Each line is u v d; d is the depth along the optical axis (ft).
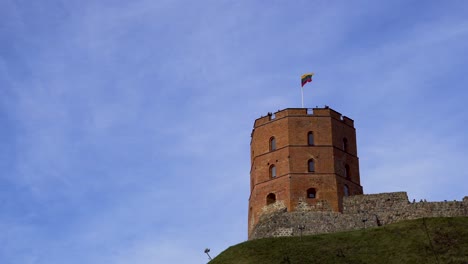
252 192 326.24
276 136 322.96
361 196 308.60
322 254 279.69
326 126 322.14
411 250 272.72
